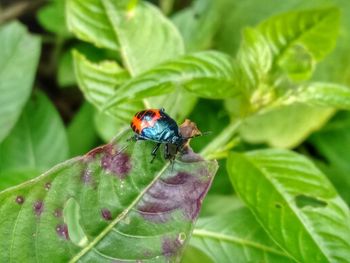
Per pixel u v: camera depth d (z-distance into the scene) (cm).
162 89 7
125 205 6
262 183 8
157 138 7
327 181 8
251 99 8
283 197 8
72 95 15
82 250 6
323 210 8
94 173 6
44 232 6
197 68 8
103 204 6
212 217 8
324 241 7
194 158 7
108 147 6
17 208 6
